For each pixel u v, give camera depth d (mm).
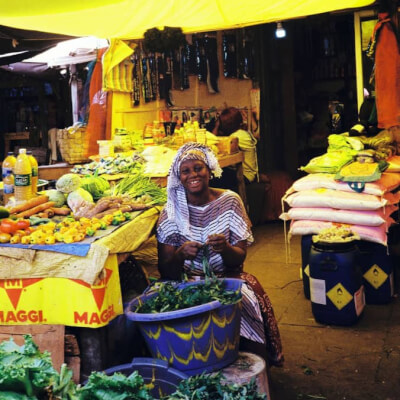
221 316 2885
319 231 4965
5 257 3014
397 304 4988
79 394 2137
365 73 7145
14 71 9102
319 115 10461
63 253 2949
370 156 5055
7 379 1955
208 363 2881
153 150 6008
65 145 7195
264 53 8805
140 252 4734
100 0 4223
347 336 4406
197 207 3598
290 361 4066
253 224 8188
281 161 9281
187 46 8312
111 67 7039
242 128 8438
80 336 3090
